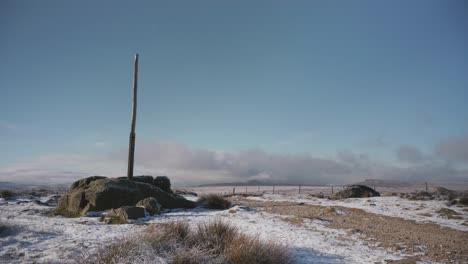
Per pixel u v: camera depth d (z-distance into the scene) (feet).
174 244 25.31
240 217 51.57
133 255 22.52
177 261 22.24
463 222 49.90
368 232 42.42
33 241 29.30
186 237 27.58
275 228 43.19
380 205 68.90
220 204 64.75
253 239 26.11
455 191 104.37
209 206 64.69
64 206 58.44
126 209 46.19
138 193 59.88
